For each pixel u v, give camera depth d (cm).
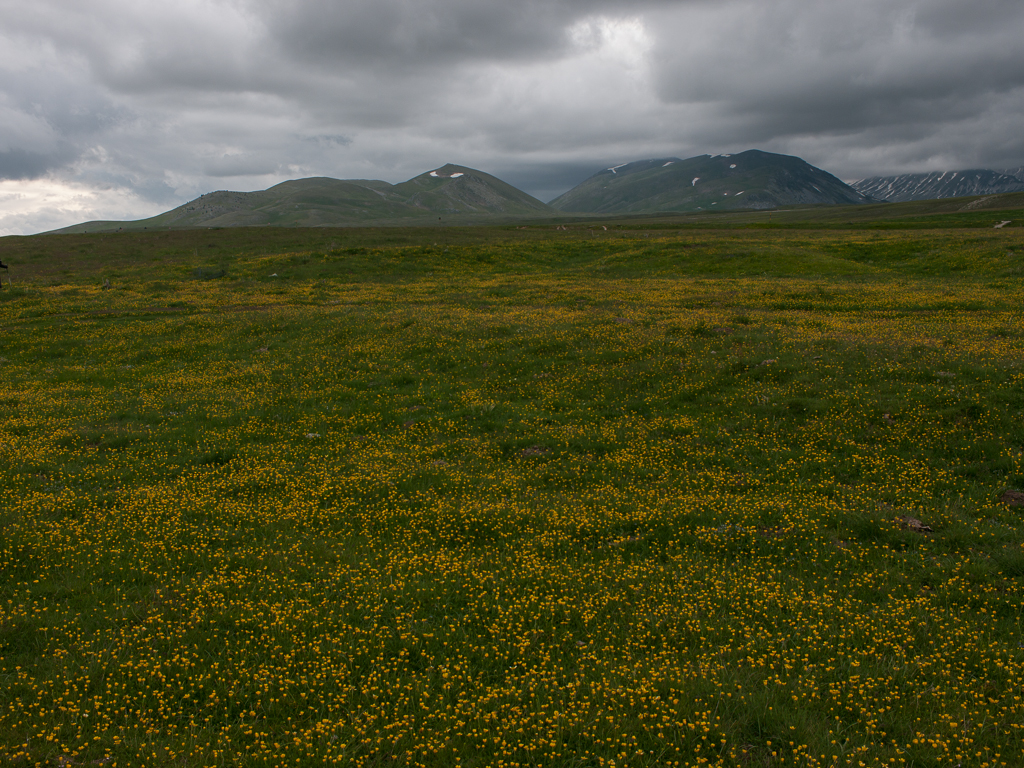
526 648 921
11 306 4259
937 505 1338
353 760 697
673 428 1881
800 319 3125
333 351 2906
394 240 7775
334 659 898
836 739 707
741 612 999
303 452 1842
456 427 1983
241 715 773
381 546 1272
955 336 2533
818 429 1772
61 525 1346
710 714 746
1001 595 1003
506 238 8069
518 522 1349
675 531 1296
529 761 696
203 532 1328
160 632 966
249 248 7319
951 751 686
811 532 1258
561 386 2312
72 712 772
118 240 7875
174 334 3372
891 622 943
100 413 2189
